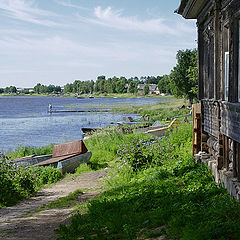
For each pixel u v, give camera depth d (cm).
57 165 1733
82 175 1622
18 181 1252
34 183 1364
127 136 2494
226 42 842
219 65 890
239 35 734
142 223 664
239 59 737
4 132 4228
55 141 3456
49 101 14725
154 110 6538
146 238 584
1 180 1193
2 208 1072
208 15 1003
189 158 1234
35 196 1259
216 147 968
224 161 887
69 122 5262
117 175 1370
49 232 758
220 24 876
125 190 1032
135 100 14225
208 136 1204
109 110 7550
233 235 513
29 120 5800
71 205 1029
